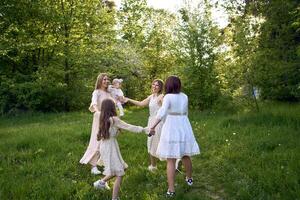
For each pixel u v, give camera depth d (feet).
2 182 21.94
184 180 22.88
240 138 31.91
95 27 75.25
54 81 68.18
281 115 39.19
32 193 20.34
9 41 64.18
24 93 66.39
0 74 68.90
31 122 53.72
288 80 50.19
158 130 24.25
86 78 74.49
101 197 20.15
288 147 27.61
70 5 71.31
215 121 42.27
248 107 49.01
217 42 56.39
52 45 69.00
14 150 30.58
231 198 20.18
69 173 24.38
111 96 26.58
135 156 27.73
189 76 56.95
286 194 18.65
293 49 47.88
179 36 58.23
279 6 48.32
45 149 30.09
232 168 24.21
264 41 47.93
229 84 51.03
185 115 20.92
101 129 20.17
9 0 66.28
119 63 84.69
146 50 99.35
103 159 20.29
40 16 68.69
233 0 53.06
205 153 28.55
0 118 60.39
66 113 63.82
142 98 92.38
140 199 19.86
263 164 24.02
